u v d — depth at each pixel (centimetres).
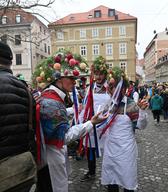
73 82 281
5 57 199
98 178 490
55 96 253
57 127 245
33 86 329
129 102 361
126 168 348
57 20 1271
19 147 191
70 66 281
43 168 259
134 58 4847
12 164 181
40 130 245
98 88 455
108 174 359
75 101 402
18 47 4441
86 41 4922
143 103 347
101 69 442
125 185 348
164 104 1334
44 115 245
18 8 1153
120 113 358
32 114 210
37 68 307
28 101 204
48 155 255
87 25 4894
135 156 357
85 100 450
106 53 4906
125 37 4847
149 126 1152
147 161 598
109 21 4838
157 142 805
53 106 246
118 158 351
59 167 258
